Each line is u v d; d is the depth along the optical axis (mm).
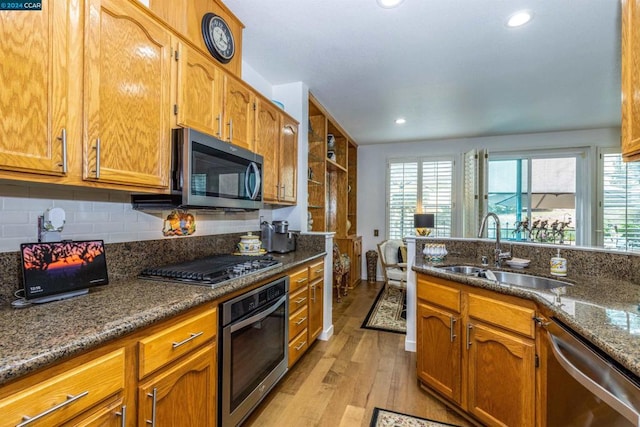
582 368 1047
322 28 2145
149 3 1556
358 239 5371
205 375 1385
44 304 1175
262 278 1772
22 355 764
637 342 925
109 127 1211
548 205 4828
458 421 1792
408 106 3709
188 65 1608
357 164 5723
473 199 4617
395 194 5555
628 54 1211
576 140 4660
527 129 4641
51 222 1294
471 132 4828
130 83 1299
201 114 1702
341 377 2277
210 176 1690
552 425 1294
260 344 1811
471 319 1737
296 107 3078
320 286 2824
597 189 4551
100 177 1175
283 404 1956
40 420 792
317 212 3930
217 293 1407
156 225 1862
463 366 1780
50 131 1025
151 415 1105
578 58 2549
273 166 2564
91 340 889
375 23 2082
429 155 5383
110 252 1562
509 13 1971
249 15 2012
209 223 2342
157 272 1647
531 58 2555
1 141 907
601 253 1827
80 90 1110
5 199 1197
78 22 1102
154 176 1418
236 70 2064
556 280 1828
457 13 1973
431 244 2484
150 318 1075
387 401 1988
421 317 2121
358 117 4133
